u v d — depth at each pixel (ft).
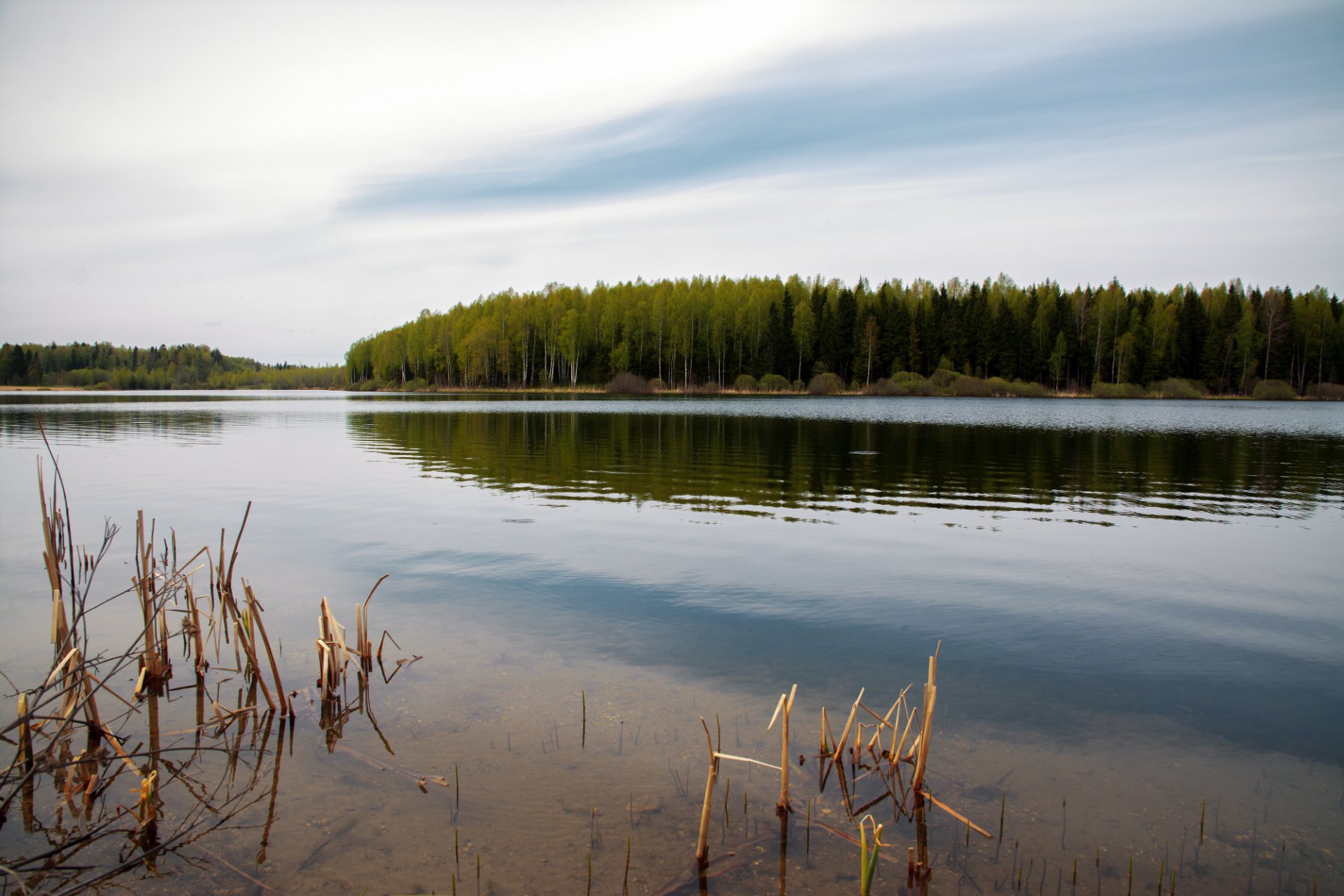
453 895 12.52
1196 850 13.98
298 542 38.24
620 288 376.89
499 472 66.13
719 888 12.76
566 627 25.44
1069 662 22.97
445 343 392.27
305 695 20.27
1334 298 332.60
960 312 327.67
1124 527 44.14
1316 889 12.88
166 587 21.57
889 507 50.03
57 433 104.17
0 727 17.99
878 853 13.85
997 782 16.30
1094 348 318.04
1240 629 26.18
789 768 16.79
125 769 16.60
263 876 13.06
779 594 29.45
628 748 17.39
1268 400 269.03
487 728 18.33
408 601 28.32
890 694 20.51
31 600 27.78
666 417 147.43
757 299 339.16
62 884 12.82
